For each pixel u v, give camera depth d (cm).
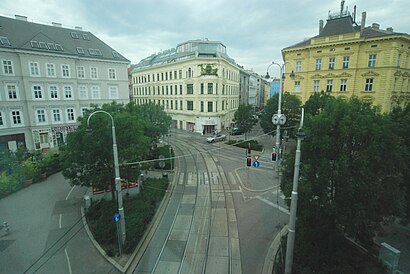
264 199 1836
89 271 1083
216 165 2712
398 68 2766
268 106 3006
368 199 915
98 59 3672
